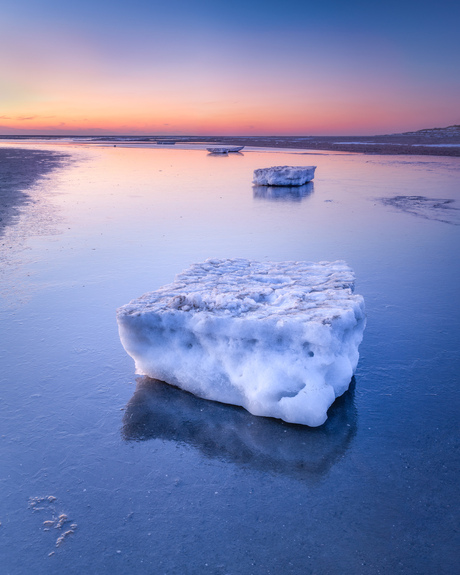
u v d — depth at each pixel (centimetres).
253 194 1681
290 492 312
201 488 317
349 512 295
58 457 346
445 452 348
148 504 304
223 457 346
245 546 272
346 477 324
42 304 624
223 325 398
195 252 891
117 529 285
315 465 337
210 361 420
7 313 594
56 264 803
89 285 698
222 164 3017
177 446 359
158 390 436
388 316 592
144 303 455
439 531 280
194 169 2672
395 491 311
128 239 991
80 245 934
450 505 299
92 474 330
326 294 465
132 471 333
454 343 520
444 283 718
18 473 330
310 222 1186
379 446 356
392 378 450
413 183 1944
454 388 433
